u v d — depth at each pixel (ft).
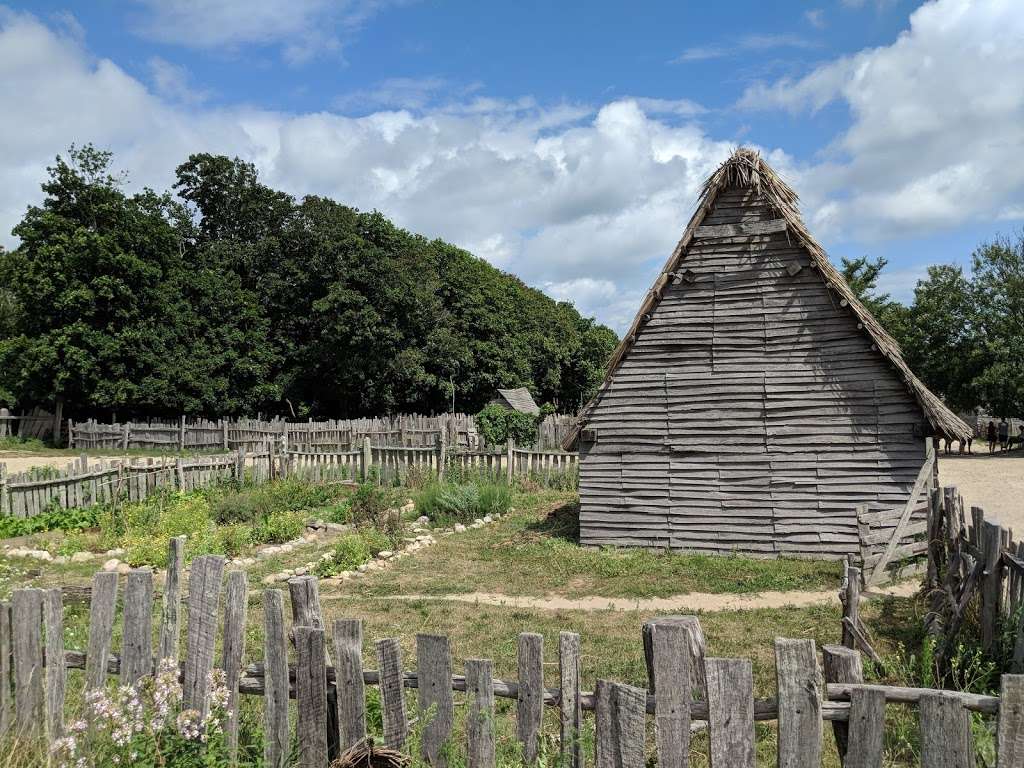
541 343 258.57
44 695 18.03
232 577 16.92
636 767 13.94
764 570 44.32
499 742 18.90
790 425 48.29
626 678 26.32
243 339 164.45
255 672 16.97
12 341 148.15
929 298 135.74
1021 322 128.36
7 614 18.19
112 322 143.43
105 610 17.85
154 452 130.00
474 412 212.02
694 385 50.14
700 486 49.70
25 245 146.30
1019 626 22.17
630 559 47.14
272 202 191.42
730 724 13.37
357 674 15.75
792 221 47.85
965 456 124.57
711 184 49.75
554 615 35.83
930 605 33.09
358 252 170.30
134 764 15.53
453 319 206.80
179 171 190.90
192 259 184.75
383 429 120.47
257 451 83.66
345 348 170.71
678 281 50.72
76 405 148.36
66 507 60.64
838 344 47.75
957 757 12.53
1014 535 55.01
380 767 15.48
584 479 52.06
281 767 16.10
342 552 47.24
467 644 31.12
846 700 13.26
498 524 61.00
